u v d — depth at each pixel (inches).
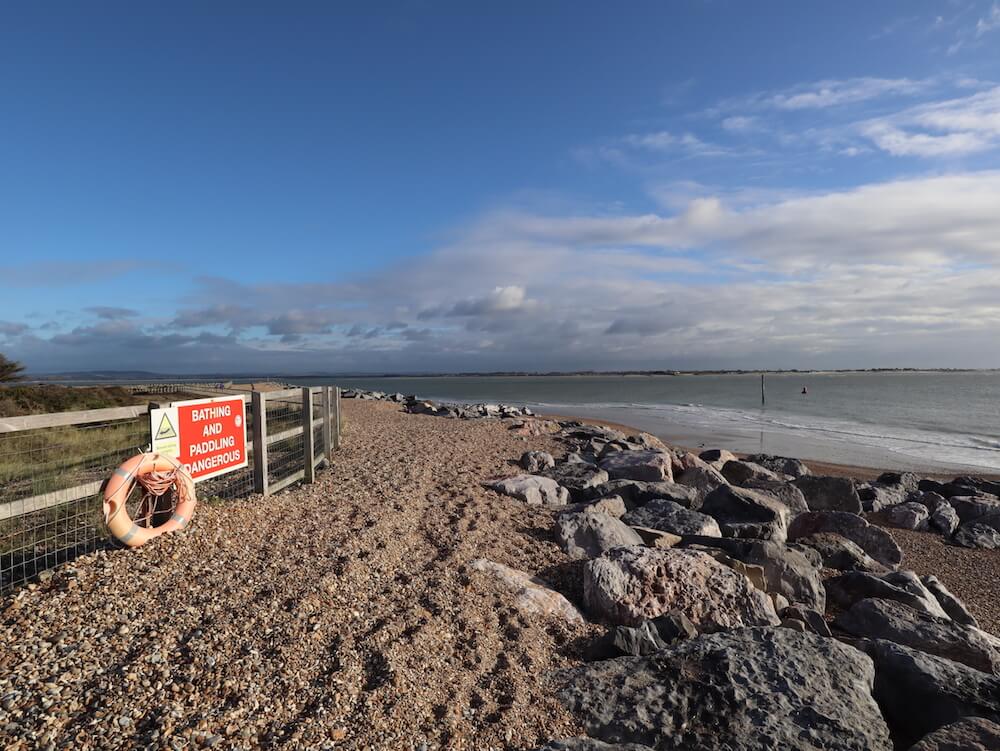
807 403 2130.9
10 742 111.7
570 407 1979.6
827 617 244.8
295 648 150.6
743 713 140.5
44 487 289.6
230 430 261.3
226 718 123.5
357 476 365.7
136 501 262.2
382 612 177.5
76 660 137.1
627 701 146.6
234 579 185.5
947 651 199.3
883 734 137.1
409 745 124.9
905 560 382.6
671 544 279.4
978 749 128.0
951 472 747.4
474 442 595.5
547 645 176.6
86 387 753.6
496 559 239.8
